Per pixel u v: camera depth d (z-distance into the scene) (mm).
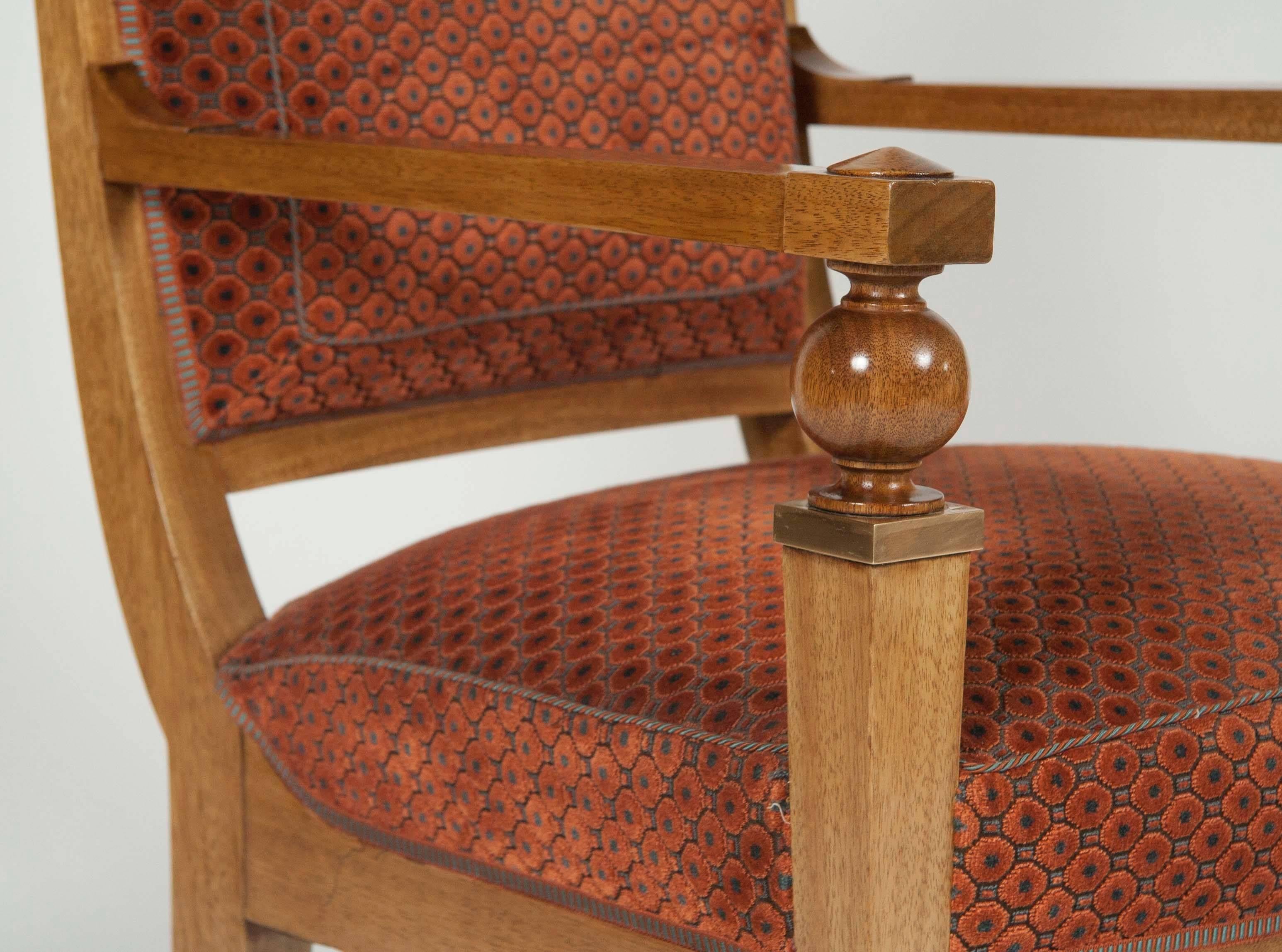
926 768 970
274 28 1498
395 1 1577
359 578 1383
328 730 1305
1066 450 1561
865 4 2951
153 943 2234
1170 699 1068
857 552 921
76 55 1406
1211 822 1078
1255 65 2871
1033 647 1087
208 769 1438
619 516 1374
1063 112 1725
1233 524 1286
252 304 1461
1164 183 2982
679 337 1771
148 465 1427
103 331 1435
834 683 956
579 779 1127
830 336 922
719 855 1056
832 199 890
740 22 1845
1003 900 1019
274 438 1504
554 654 1173
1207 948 1107
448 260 1564
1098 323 3027
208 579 1434
